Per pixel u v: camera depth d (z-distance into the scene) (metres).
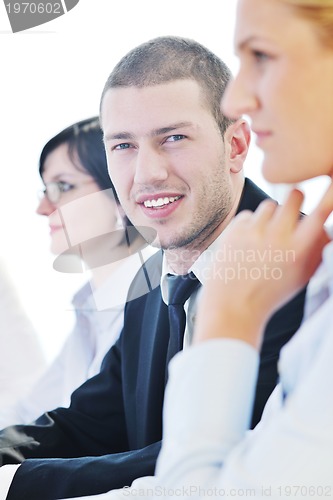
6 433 1.36
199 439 0.57
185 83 1.28
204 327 0.62
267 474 0.51
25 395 1.81
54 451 1.38
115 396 1.44
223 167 1.31
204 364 0.59
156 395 1.33
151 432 1.33
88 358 1.71
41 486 1.11
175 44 1.31
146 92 1.28
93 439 1.42
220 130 1.31
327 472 0.51
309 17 0.60
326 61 0.60
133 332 1.42
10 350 1.98
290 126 0.62
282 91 0.61
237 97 0.63
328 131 0.62
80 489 1.10
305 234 0.65
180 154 1.29
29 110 2.58
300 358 0.60
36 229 2.47
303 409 0.52
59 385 1.75
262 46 0.61
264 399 1.14
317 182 2.18
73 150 1.66
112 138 1.33
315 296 0.68
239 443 0.57
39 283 2.35
